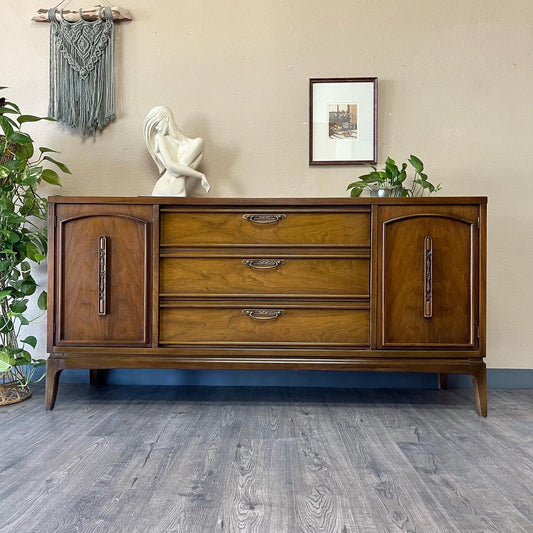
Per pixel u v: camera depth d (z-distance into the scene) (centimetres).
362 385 200
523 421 156
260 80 203
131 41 204
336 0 201
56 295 164
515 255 199
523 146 198
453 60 199
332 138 201
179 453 127
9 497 102
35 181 168
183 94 204
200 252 164
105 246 162
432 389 197
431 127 200
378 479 112
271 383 201
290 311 163
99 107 202
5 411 164
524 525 93
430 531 90
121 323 164
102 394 186
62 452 127
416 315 160
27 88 205
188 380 202
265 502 101
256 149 203
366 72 201
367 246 162
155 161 196
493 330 199
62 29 201
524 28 198
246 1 202
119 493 104
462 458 125
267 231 164
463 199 159
